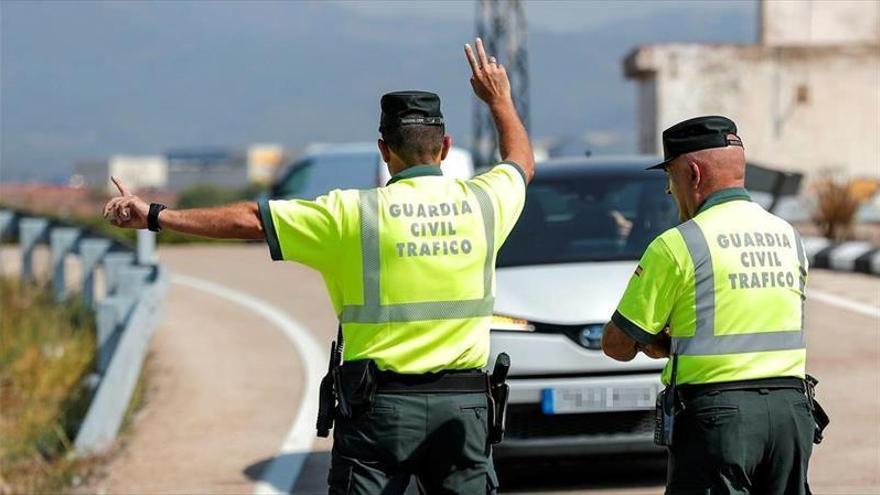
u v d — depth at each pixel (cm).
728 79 9088
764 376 1608
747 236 1636
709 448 1600
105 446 3225
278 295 6066
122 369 3500
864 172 9100
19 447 3575
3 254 7369
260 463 3053
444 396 1584
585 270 2755
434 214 1603
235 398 3797
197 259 8156
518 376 2566
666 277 1625
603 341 1684
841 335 4047
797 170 9088
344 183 8825
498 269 2819
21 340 4712
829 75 9094
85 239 5778
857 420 3053
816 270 5853
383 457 1585
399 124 1630
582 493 2644
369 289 1588
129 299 4156
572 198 3008
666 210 2959
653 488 2664
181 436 3356
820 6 9431
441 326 1590
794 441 1614
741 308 1614
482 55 1736
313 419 3481
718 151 1656
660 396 1647
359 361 1590
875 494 2527
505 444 2556
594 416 2550
